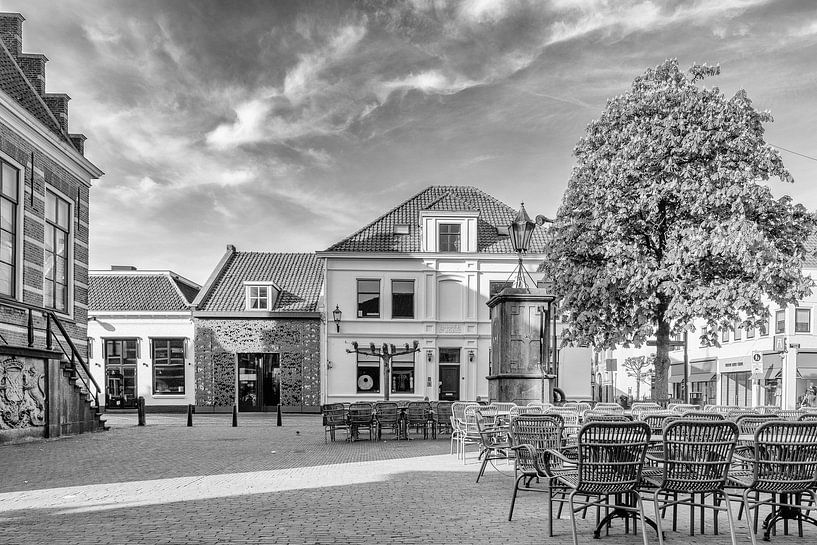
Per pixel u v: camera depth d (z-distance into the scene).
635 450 6.01
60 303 20.02
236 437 17.88
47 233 19.23
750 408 12.81
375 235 32.50
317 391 32.88
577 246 20.41
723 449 6.11
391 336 31.64
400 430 18.12
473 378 31.53
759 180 18.75
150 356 33.38
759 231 17.38
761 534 6.75
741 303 17.52
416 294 31.84
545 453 6.60
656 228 19.47
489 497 8.35
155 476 10.34
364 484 9.40
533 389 15.48
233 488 9.10
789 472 6.24
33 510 7.61
